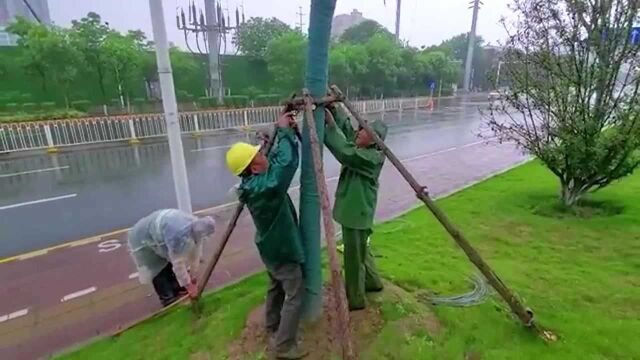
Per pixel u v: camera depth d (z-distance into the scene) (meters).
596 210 7.17
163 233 4.05
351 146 3.25
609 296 4.25
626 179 8.88
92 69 20.56
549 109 6.67
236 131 17.92
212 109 21.27
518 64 6.92
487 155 13.23
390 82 32.84
